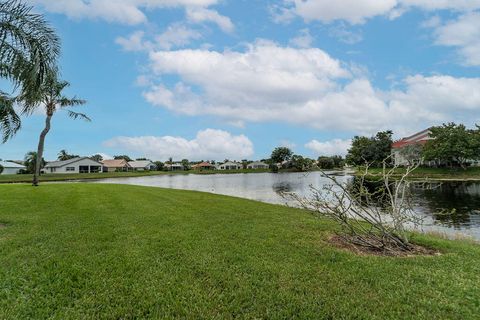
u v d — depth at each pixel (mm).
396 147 56000
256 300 3471
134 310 3227
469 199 19047
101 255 4871
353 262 4707
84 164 72750
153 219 7855
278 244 5656
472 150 40812
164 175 76938
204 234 6332
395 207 5902
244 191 25453
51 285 3744
